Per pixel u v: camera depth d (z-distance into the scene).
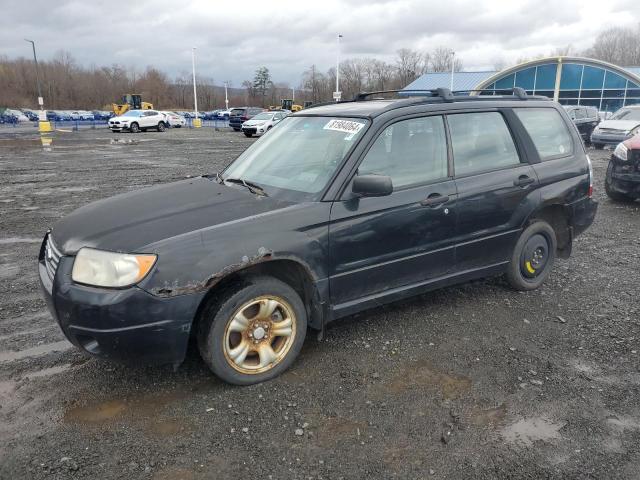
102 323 2.96
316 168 3.82
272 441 2.87
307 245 3.43
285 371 3.58
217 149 21.25
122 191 10.55
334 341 4.02
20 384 3.42
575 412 3.14
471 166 4.36
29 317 4.46
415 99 4.22
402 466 2.68
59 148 21.38
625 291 5.06
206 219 3.35
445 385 3.43
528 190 4.65
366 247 3.72
